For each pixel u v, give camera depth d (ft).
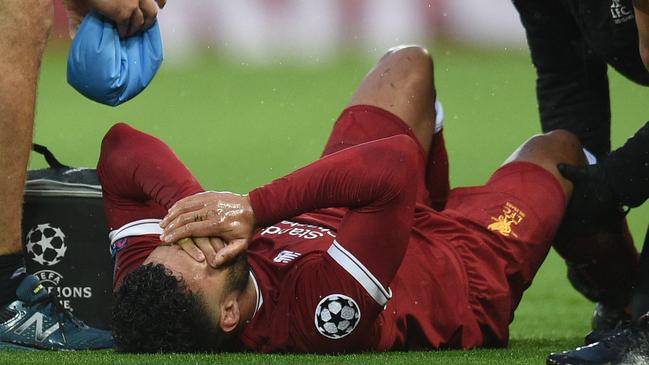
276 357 39.17
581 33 55.31
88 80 45.96
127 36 46.98
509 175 49.57
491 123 148.46
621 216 50.98
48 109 161.27
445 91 171.94
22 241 45.98
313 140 137.49
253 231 39.45
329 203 40.09
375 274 39.83
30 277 43.37
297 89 178.40
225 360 38.01
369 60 202.18
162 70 199.00
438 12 204.95
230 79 189.67
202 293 38.29
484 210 47.96
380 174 39.68
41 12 42.19
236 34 207.31
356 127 49.85
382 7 206.49
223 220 38.68
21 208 42.73
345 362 38.50
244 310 39.81
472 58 199.00
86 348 43.19
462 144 134.82
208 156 128.06
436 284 44.19
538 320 59.98
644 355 37.93
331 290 39.86
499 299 45.75
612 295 53.57
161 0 47.73
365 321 40.14
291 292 40.63
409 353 41.86
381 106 50.16
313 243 42.93
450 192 49.90
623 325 47.34
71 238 46.42
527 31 58.08
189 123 152.66
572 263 53.06
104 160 43.57
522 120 149.79
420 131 50.55
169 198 42.09
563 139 51.13
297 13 207.92
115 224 43.24
